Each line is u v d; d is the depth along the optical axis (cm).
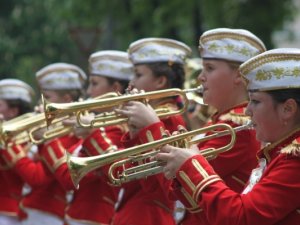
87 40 3556
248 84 1052
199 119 1825
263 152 1059
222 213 1010
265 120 1030
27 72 6347
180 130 1152
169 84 1493
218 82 1276
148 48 1491
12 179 2047
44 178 1916
